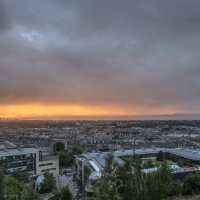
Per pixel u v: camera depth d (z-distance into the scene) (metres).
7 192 22.50
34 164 126.94
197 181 51.09
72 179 125.31
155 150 142.88
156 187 17.91
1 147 179.75
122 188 17.67
